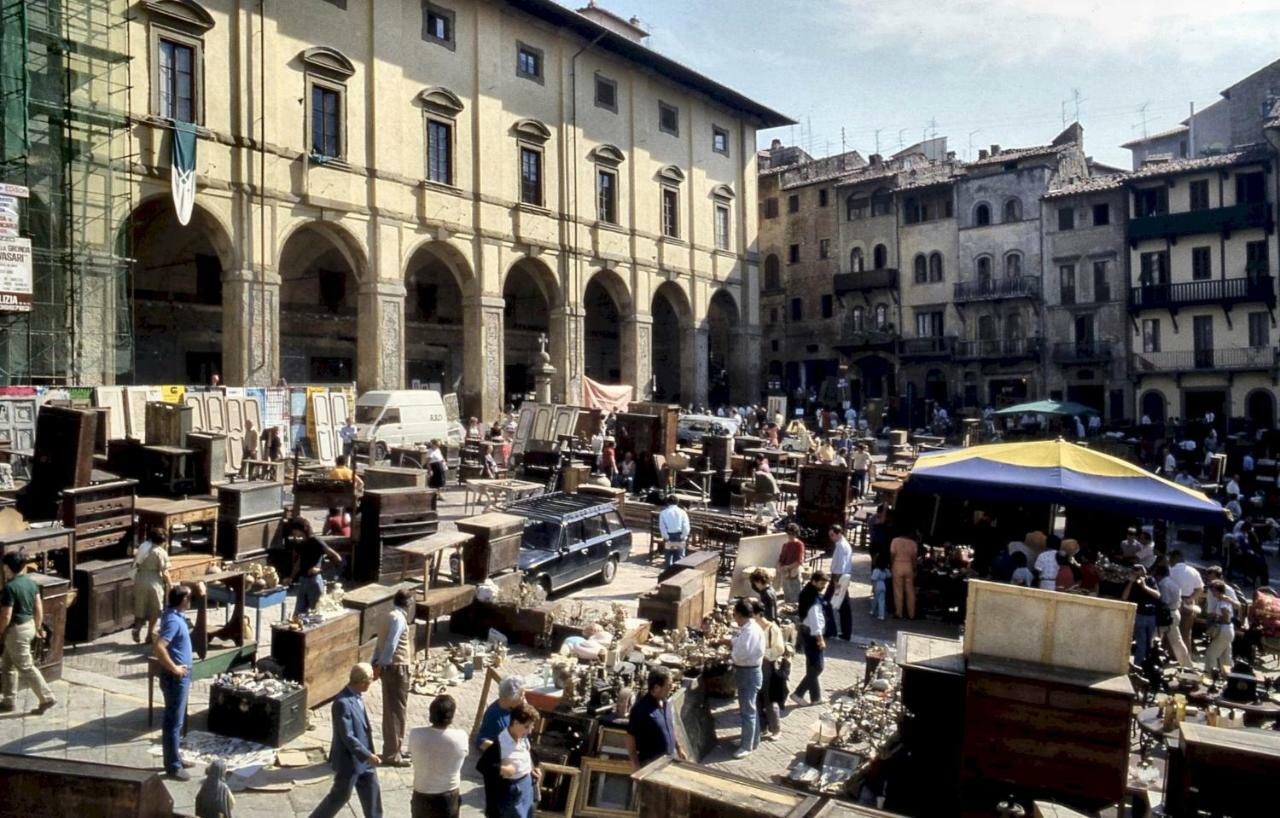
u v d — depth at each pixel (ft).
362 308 111.75
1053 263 167.32
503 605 44.01
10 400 71.77
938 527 61.93
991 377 175.11
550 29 136.77
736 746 34.12
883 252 188.55
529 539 53.78
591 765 27.37
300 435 98.78
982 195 175.32
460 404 151.74
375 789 25.63
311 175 104.63
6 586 33.22
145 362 113.91
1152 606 43.04
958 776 27.35
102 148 84.89
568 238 138.41
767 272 208.33
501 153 128.47
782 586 50.14
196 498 52.44
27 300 72.43
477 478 91.09
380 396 101.14
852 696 37.63
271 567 47.03
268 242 100.27
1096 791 25.81
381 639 31.83
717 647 38.73
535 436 102.37
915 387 183.62
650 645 39.96
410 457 89.97
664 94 158.61
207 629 41.04
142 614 40.75
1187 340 154.40
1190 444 122.62
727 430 119.55
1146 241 157.99
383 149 112.47
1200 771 23.41
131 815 19.90
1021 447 54.13
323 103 107.14
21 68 75.92
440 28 121.19
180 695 28.84
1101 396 163.53
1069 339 165.89
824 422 164.66
